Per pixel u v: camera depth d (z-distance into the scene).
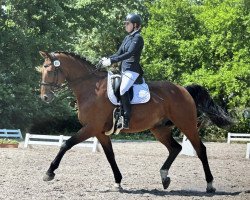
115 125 9.99
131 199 8.95
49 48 33.97
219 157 18.50
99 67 10.20
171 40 37.34
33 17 34.84
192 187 10.80
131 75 9.98
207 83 34.34
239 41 34.66
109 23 38.59
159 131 10.62
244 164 15.66
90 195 9.27
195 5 40.75
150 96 10.20
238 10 34.22
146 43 38.12
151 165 14.84
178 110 10.37
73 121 39.38
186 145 18.45
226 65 35.06
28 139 21.17
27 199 8.67
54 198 8.81
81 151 19.36
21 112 34.19
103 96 9.99
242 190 10.47
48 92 10.18
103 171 13.02
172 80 37.75
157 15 38.81
